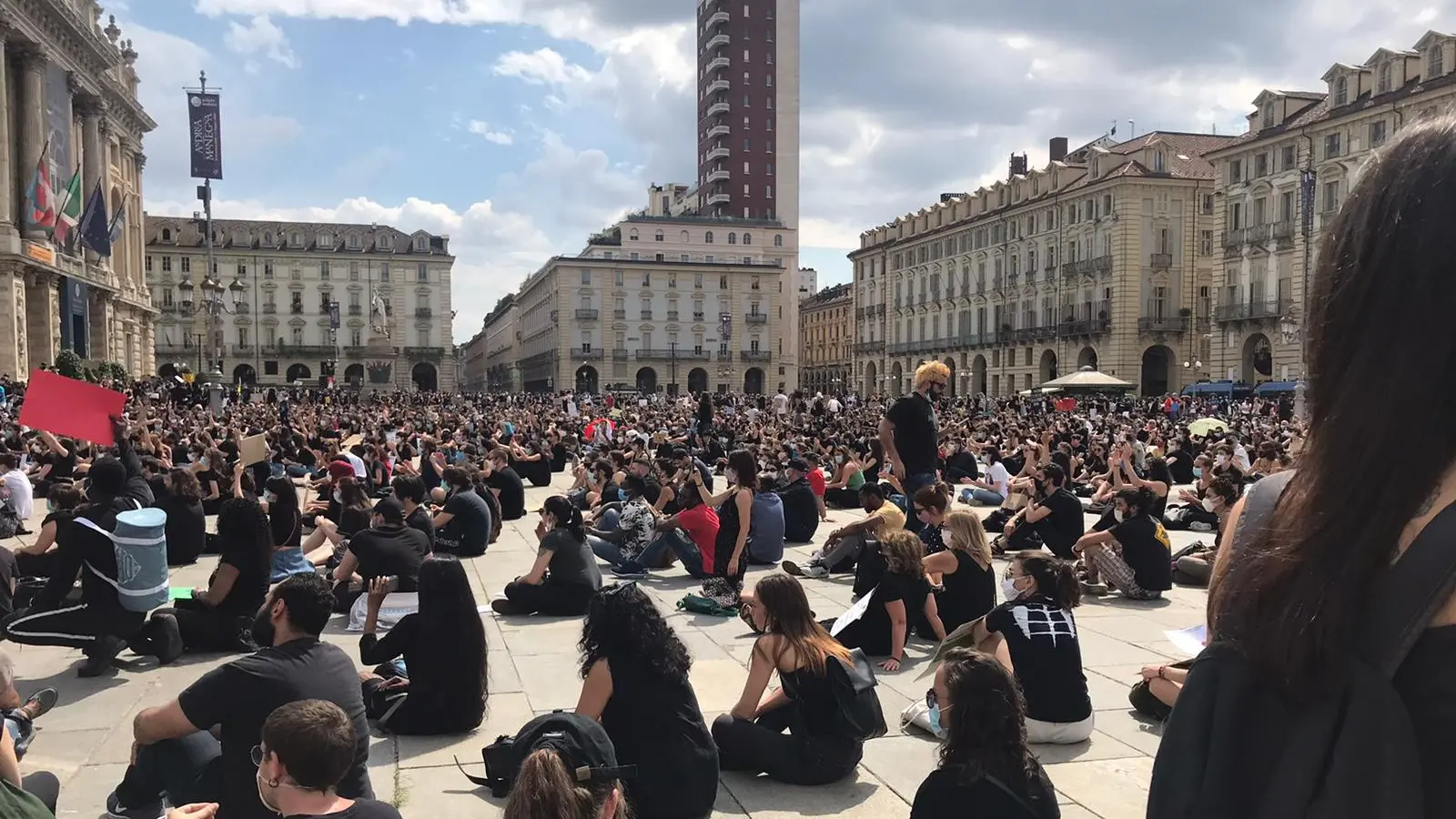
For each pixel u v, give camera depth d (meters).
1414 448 0.90
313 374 107.69
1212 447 19.36
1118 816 4.71
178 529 10.65
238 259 105.50
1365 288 0.94
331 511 13.38
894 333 94.81
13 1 44.50
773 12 108.12
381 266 109.81
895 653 6.97
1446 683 0.89
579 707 4.38
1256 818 0.96
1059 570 5.70
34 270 46.78
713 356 100.44
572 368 97.06
